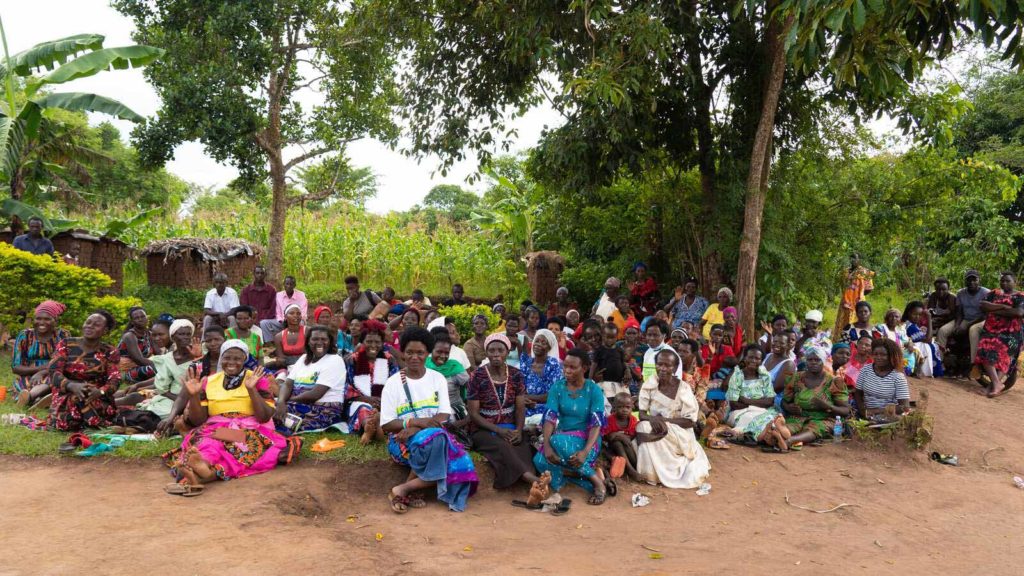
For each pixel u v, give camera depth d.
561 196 12.45
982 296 10.30
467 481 5.34
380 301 10.13
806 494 5.96
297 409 6.46
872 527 5.29
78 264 13.00
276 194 15.12
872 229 11.92
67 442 5.86
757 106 10.55
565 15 9.48
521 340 7.83
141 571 3.79
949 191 11.32
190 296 14.59
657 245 12.50
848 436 7.30
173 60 12.84
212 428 5.50
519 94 11.61
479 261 17.73
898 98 9.82
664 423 6.21
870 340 8.16
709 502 5.71
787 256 10.78
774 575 4.23
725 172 10.75
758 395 7.40
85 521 4.47
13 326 9.41
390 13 11.25
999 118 18.78
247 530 4.46
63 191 18.73
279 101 14.55
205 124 12.39
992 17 6.14
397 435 5.52
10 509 4.61
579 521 5.14
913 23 6.52
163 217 19.83
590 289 13.66
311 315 14.48
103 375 6.44
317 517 4.90
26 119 11.95
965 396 9.34
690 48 10.41
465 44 11.09
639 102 9.80
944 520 5.52
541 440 6.01
